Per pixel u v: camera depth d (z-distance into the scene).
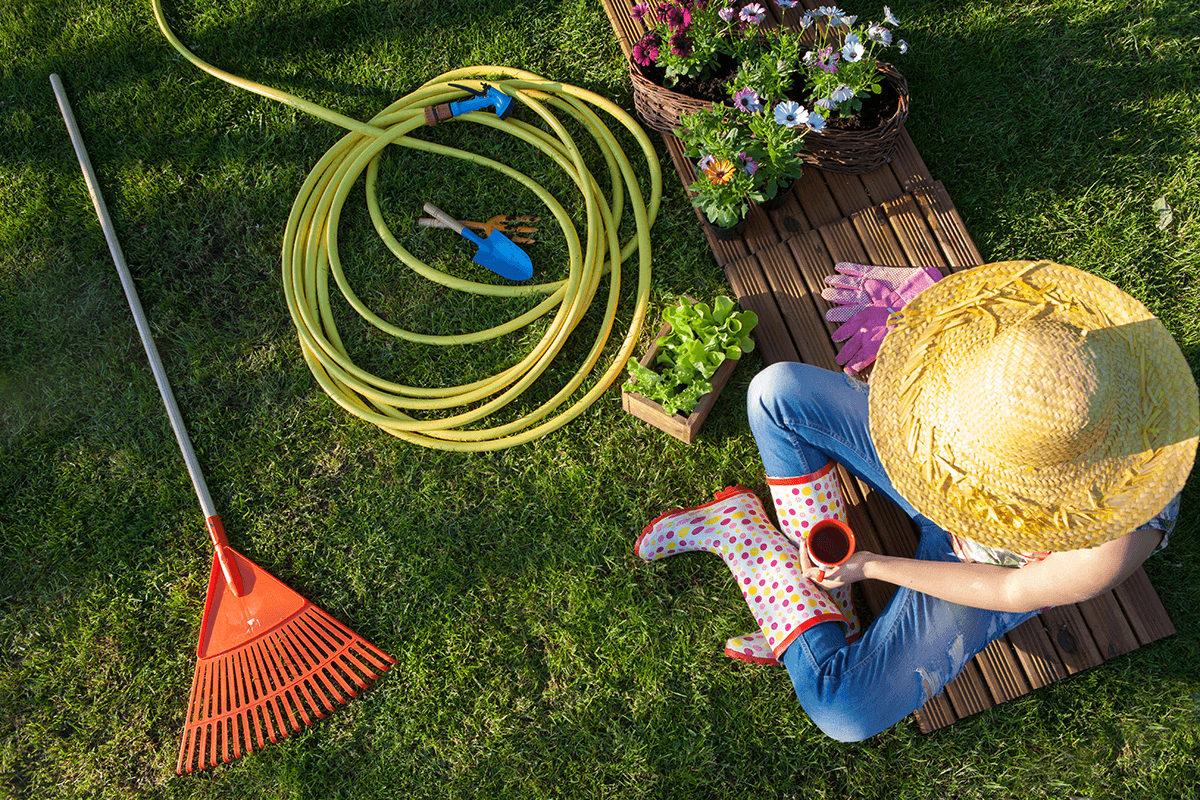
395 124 2.87
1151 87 2.76
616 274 2.64
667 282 2.74
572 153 2.70
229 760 2.45
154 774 2.47
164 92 3.03
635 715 2.41
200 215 2.92
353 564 2.60
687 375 2.41
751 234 2.66
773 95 2.41
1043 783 2.27
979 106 2.79
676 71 2.52
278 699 2.50
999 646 2.30
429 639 2.52
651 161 2.74
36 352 2.84
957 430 1.62
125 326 2.85
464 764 2.42
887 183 2.66
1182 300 2.60
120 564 2.64
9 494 2.72
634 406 2.53
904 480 1.77
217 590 2.55
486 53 2.97
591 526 2.57
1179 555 2.39
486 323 2.79
